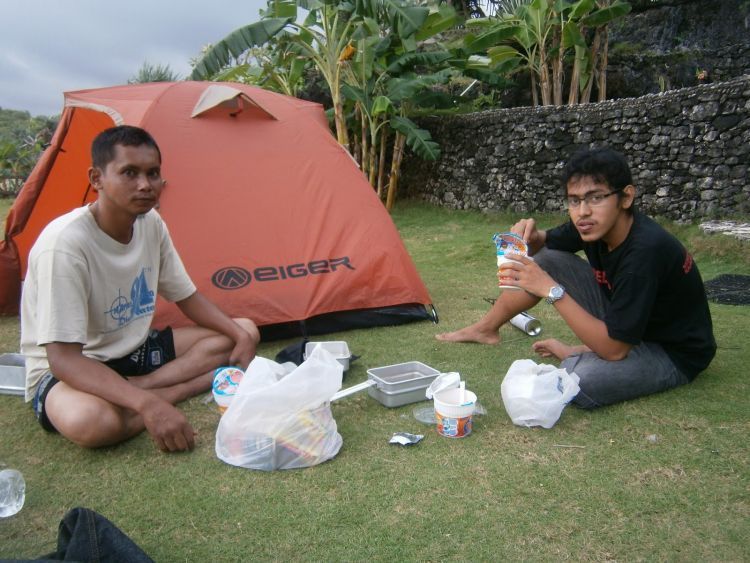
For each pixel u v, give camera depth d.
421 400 2.79
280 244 3.79
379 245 3.98
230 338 2.98
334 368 2.33
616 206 2.48
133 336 2.68
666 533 1.82
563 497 2.00
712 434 2.39
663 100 7.39
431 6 9.23
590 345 2.59
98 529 1.56
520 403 2.47
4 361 3.24
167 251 2.86
